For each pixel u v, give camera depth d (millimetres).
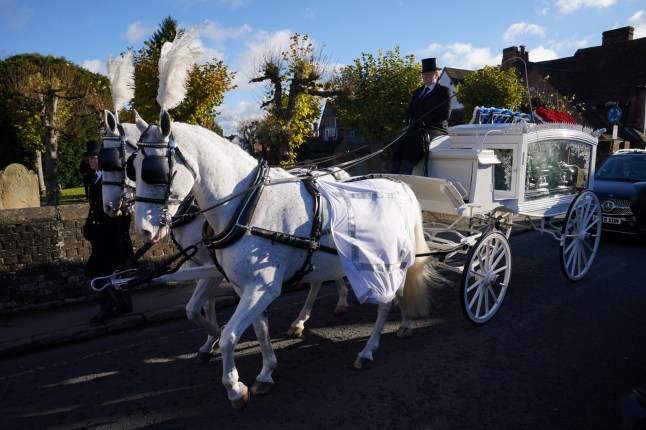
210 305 4410
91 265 5012
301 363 4223
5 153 20234
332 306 5762
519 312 5375
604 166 10188
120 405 3568
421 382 3832
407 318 4707
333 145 29078
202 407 3523
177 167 3008
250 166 3475
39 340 4629
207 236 3447
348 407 3482
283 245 3420
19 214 5344
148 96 11469
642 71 24625
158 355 4445
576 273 6562
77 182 21359
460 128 5820
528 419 3291
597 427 3193
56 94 14750
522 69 25203
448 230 5340
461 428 3201
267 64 11195
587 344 4516
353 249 3605
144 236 2941
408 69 15188
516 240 9219
